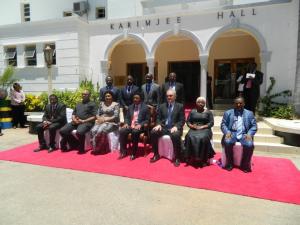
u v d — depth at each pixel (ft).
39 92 40.65
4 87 38.70
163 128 20.11
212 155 18.61
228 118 18.70
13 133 31.01
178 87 22.11
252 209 12.37
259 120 29.30
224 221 11.34
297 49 27.45
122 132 20.21
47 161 19.90
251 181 15.61
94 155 21.24
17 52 41.45
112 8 44.19
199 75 44.21
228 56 41.78
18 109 34.09
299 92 27.71
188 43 43.80
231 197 13.62
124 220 11.48
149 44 35.76
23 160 20.18
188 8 38.14
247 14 31.22
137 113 21.22
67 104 34.76
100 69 39.04
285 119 27.91
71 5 47.09
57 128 22.90
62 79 38.88
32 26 39.86
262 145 22.15
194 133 18.43
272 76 30.81
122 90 23.59
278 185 14.97
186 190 14.52
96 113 23.09
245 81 29.60
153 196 13.80
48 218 11.69
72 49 37.76
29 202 13.21
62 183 15.64
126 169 17.88
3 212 12.23
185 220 11.45
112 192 14.33
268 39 30.68
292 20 29.30
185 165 18.57
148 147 22.15
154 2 39.47
